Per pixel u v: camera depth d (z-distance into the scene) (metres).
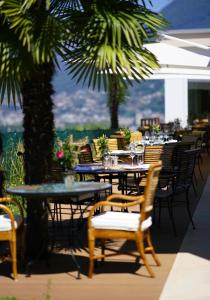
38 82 6.09
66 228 8.00
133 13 5.79
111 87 6.24
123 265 6.09
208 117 25.38
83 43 5.66
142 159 9.89
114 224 5.59
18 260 6.36
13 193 5.62
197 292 5.14
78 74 6.19
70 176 5.99
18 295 5.15
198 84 24.88
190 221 8.39
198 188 11.70
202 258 6.29
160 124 18.88
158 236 7.46
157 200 8.02
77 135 15.16
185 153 7.63
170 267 5.96
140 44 5.57
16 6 5.38
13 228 5.65
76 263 5.72
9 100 6.05
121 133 14.14
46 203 6.29
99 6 5.77
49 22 5.41
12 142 10.48
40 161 6.19
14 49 5.43
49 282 4.98
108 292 5.19
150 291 5.20
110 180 9.38
